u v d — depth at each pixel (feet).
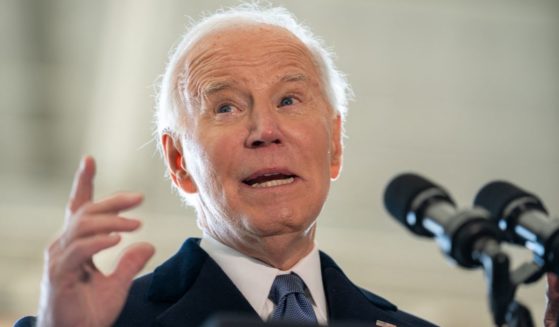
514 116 61.11
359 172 62.28
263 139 18.66
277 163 18.65
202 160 19.17
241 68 19.44
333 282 19.48
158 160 59.98
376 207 63.05
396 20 57.67
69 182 62.54
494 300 14.10
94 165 15.05
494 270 14.10
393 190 16.90
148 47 56.49
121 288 15.24
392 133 61.31
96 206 14.66
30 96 59.57
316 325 12.28
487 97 60.49
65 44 57.52
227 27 20.24
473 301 63.16
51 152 61.72
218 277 18.86
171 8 55.21
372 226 63.57
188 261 19.36
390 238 63.67
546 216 15.66
